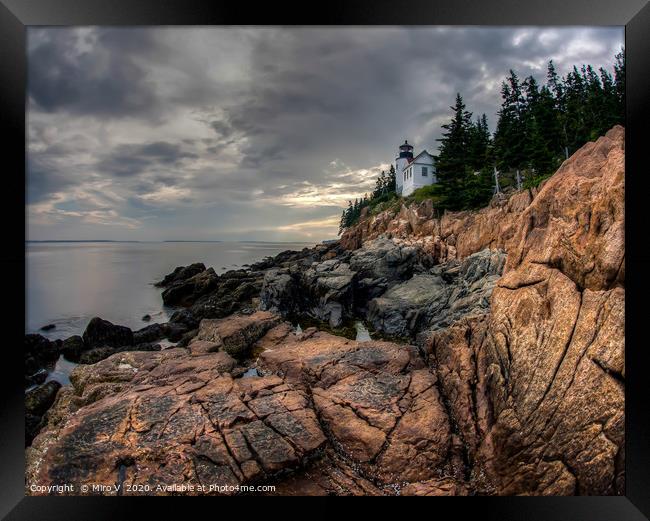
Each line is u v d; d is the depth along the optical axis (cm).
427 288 1714
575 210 687
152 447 586
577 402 557
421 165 3506
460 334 848
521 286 733
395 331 1496
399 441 647
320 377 870
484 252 1625
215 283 2467
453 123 2398
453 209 2509
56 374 1220
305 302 1909
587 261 626
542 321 647
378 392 782
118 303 2362
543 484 555
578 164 768
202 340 1264
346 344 1091
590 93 1778
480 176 2359
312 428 654
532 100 2092
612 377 543
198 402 707
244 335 1246
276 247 4075
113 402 711
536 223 797
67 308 2230
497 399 664
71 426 630
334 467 608
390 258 2064
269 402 723
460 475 605
